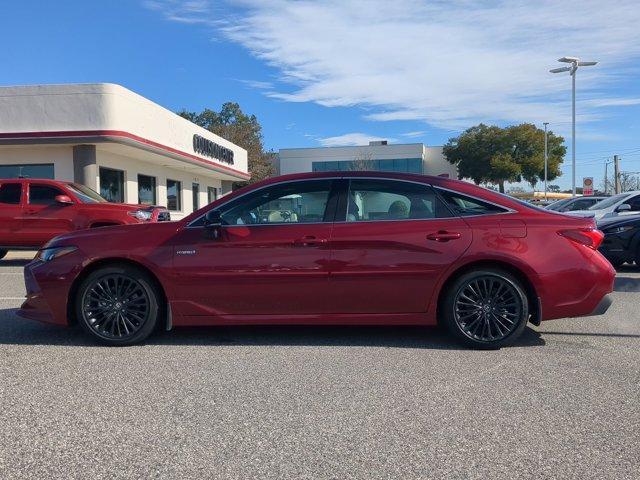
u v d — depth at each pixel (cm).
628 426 382
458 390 448
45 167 1834
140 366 511
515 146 5347
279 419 396
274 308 563
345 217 567
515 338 555
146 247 563
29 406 420
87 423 390
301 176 585
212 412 408
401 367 505
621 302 803
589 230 561
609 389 450
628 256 1101
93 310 572
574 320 689
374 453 346
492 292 555
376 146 5838
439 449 350
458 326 557
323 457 341
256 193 579
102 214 1253
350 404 421
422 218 563
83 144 1778
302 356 539
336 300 558
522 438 365
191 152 2491
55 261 570
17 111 1741
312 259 554
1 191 1279
